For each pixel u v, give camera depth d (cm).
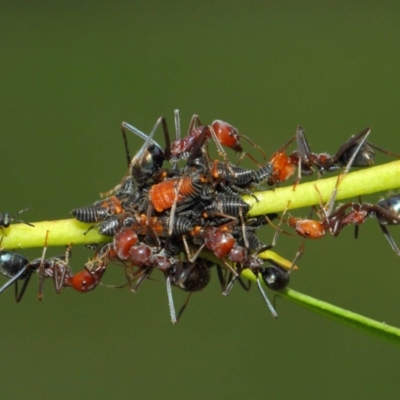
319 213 26
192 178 26
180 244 26
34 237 26
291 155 27
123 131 26
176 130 26
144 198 26
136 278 26
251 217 26
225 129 27
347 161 27
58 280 27
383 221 26
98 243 26
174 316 26
